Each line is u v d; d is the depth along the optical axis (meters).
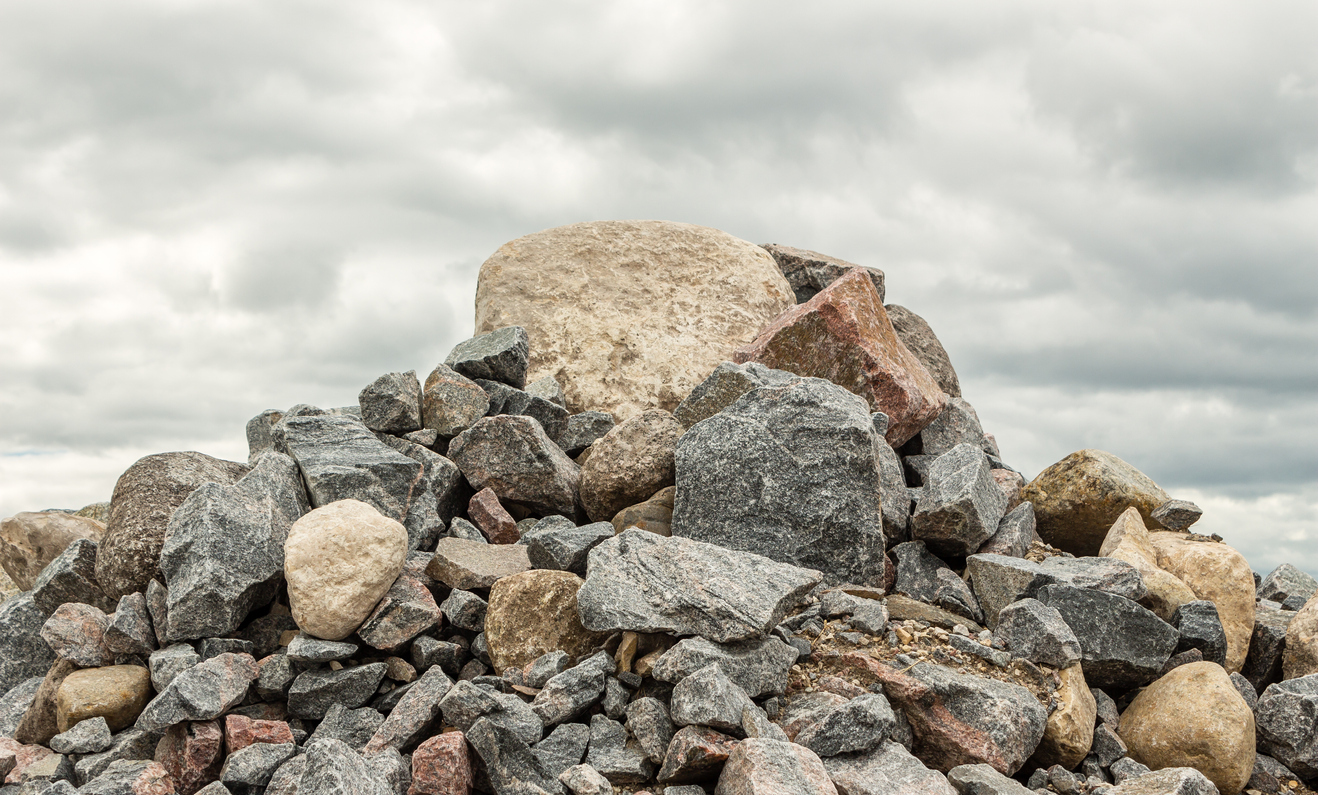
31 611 6.62
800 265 12.01
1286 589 8.14
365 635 5.52
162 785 4.82
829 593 5.82
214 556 5.61
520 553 6.44
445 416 8.12
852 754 4.62
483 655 5.59
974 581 6.36
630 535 5.67
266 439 9.48
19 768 5.17
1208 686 5.41
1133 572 6.28
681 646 4.76
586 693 4.87
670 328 10.32
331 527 5.57
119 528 6.17
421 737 4.95
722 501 6.27
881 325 8.97
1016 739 4.86
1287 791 5.35
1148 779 4.72
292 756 4.98
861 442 6.24
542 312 10.28
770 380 7.38
